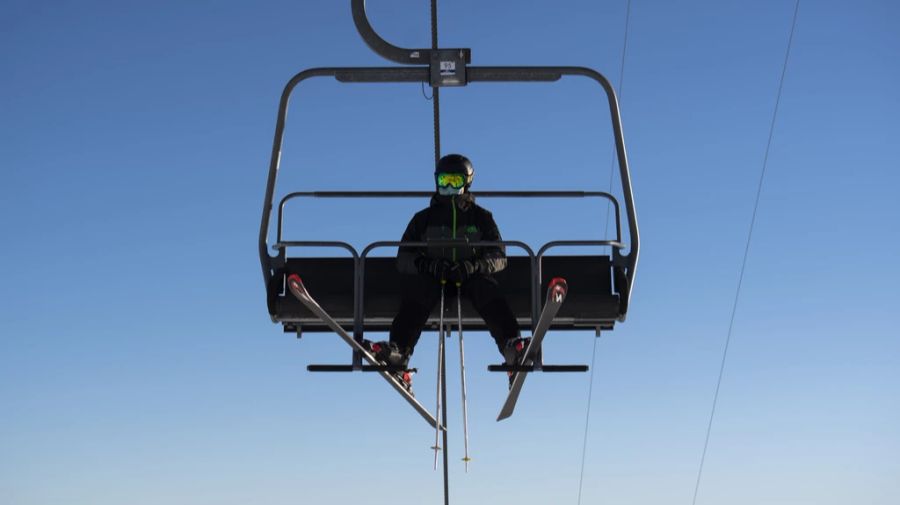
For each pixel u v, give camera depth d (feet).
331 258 23.43
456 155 21.84
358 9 22.12
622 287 22.66
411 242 21.56
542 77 22.33
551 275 23.06
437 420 22.18
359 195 23.72
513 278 23.07
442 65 22.17
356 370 20.77
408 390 22.44
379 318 23.77
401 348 21.49
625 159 22.61
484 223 21.93
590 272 23.03
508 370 20.35
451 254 21.74
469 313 22.95
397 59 22.36
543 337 19.95
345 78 22.20
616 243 22.13
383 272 23.48
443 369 25.66
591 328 24.53
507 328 21.79
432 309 22.26
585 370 20.21
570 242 21.56
